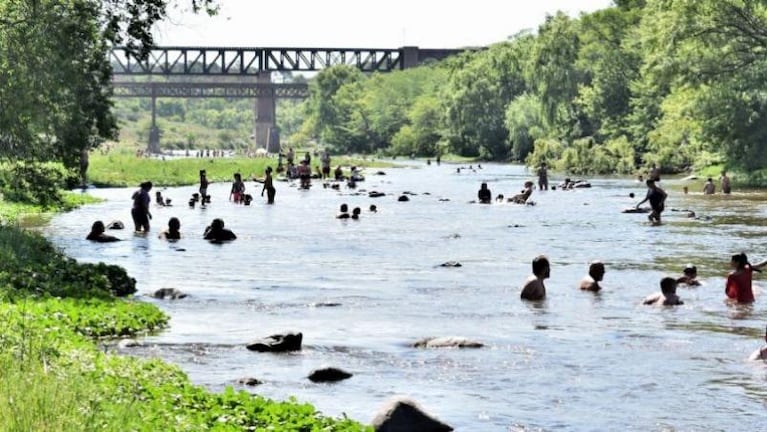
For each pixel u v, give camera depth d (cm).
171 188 12612
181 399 2202
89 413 1908
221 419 2075
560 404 2462
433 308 3794
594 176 16325
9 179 6644
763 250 5684
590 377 2728
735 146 13338
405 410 2255
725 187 11044
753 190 11669
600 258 5334
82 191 11512
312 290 4231
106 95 9431
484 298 4028
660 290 4219
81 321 3181
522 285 4375
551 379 2705
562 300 3978
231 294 4122
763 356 2934
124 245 6012
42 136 7312
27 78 5772
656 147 16600
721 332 3334
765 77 13050
